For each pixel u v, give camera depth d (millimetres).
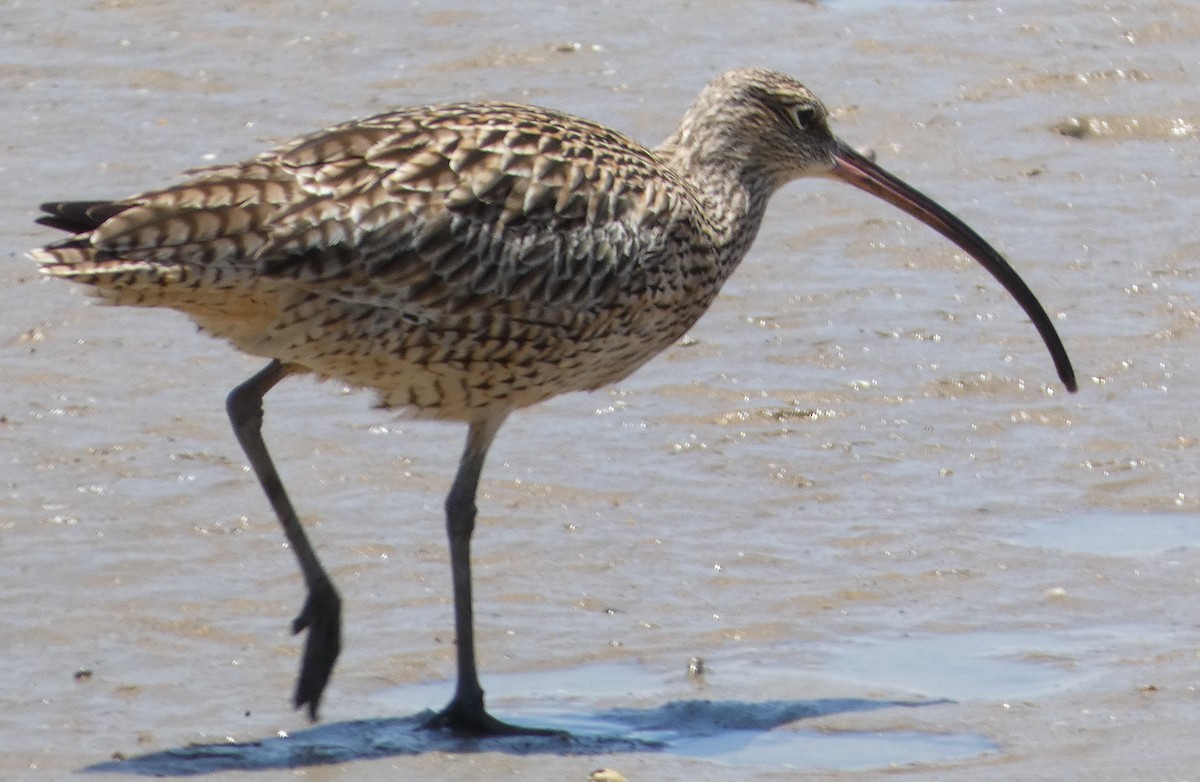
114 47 22891
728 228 13133
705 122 13180
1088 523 14133
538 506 14141
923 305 17703
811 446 15227
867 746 10945
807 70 22922
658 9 24484
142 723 11086
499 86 22047
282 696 11539
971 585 13148
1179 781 10320
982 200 19953
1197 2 25312
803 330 17172
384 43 23156
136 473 14281
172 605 12539
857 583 13148
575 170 11688
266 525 13672
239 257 10664
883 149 21062
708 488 14492
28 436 14719
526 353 11672
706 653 12234
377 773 10555
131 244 10492
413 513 13984
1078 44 24031
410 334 11297
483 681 11891
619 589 13031
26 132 20484
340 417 15430
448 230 11164
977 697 11578
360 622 12508
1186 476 14789
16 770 10406
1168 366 16578
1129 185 20391
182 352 16344
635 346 12266
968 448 15258
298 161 11016
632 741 11078
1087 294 17922
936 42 23969
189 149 20219
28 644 11969
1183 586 13102
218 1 24281
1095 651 12203
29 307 16875
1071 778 10383
